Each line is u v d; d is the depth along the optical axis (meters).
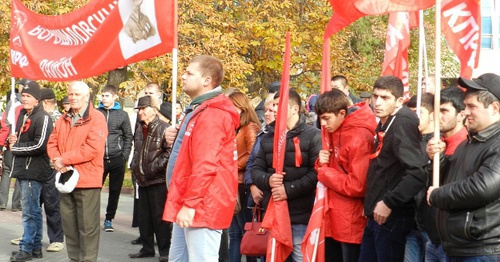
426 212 5.68
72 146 8.01
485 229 4.55
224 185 5.65
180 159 5.74
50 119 9.12
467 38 7.29
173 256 6.17
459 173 4.76
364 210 6.21
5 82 17.08
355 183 6.33
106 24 7.61
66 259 9.22
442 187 4.72
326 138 6.67
